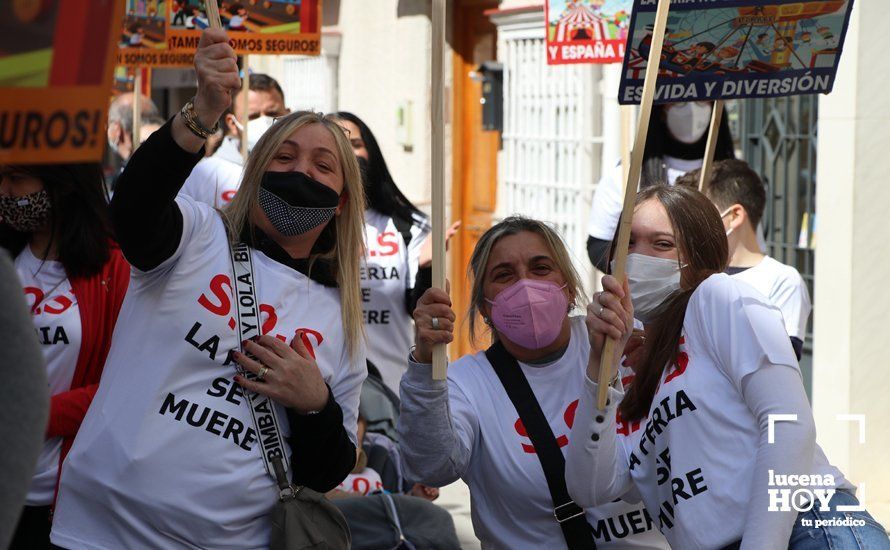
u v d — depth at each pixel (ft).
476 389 10.28
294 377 8.96
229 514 8.90
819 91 11.20
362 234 9.99
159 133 8.37
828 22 11.03
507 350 10.45
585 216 26.00
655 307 10.32
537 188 27.76
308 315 9.45
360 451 14.76
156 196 8.36
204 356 8.88
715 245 10.30
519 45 27.99
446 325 9.46
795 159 22.21
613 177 17.49
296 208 9.27
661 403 9.00
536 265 10.28
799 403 8.31
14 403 5.08
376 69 32.99
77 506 8.86
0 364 5.07
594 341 9.29
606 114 24.99
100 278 10.93
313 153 9.50
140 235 8.51
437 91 9.25
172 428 8.75
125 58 19.12
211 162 16.71
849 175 19.47
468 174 31.14
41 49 5.56
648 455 9.36
